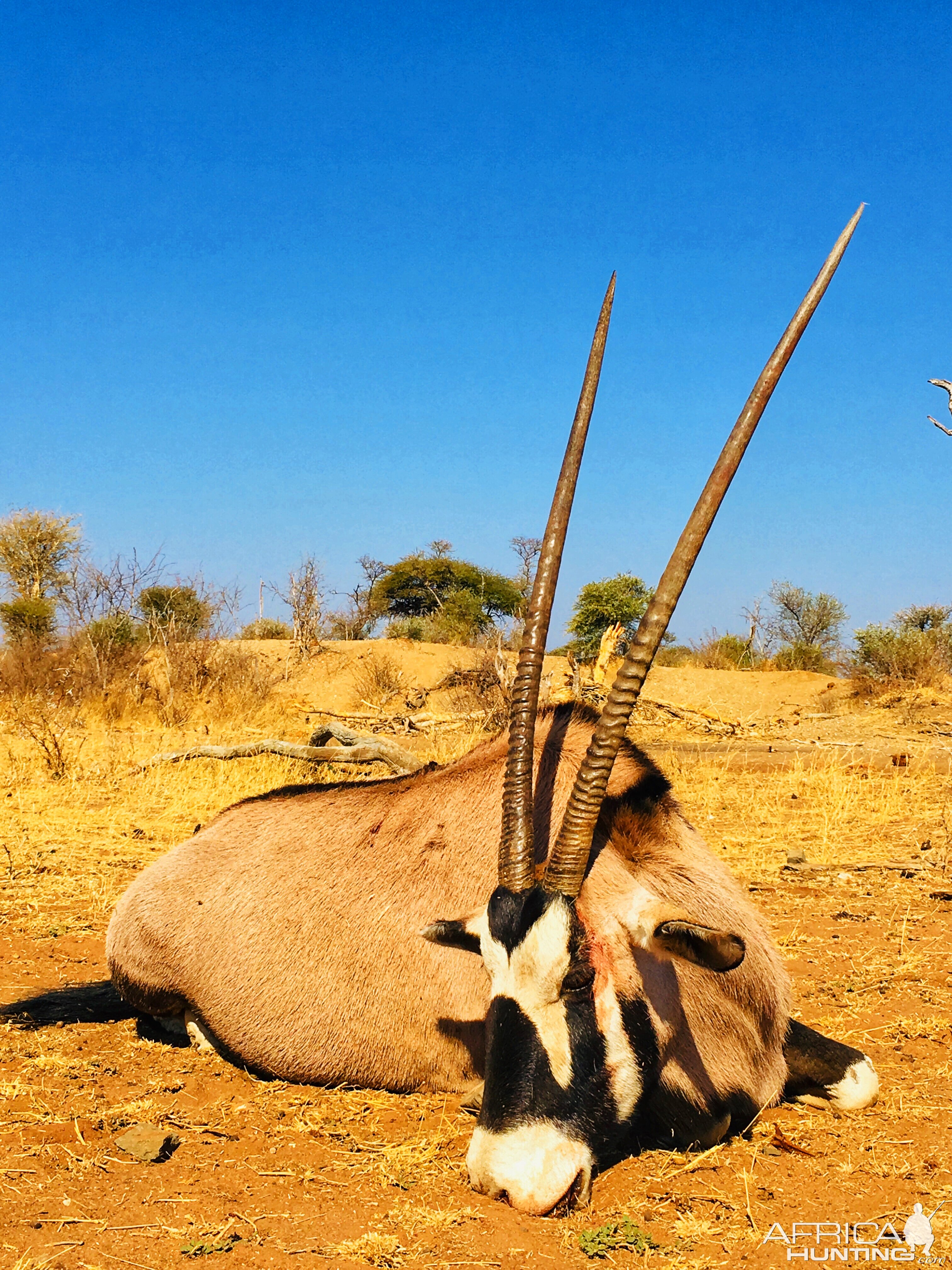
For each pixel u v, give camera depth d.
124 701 20.17
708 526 3.65
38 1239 3.21
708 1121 3.88
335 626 39.44
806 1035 4.32
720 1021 3.91
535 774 4.38
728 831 10.08
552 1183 3.25
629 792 4.20
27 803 10.78
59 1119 4.05
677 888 4.00
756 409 3.69
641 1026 3.51
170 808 10.70
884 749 16.91
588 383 4.10
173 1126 4.06
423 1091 4.45
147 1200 3.46
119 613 22.62
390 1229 3.28
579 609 35.38
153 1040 5.04
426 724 19.92
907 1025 5.07
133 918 5.01
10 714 18.28
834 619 46.62
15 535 41.75
